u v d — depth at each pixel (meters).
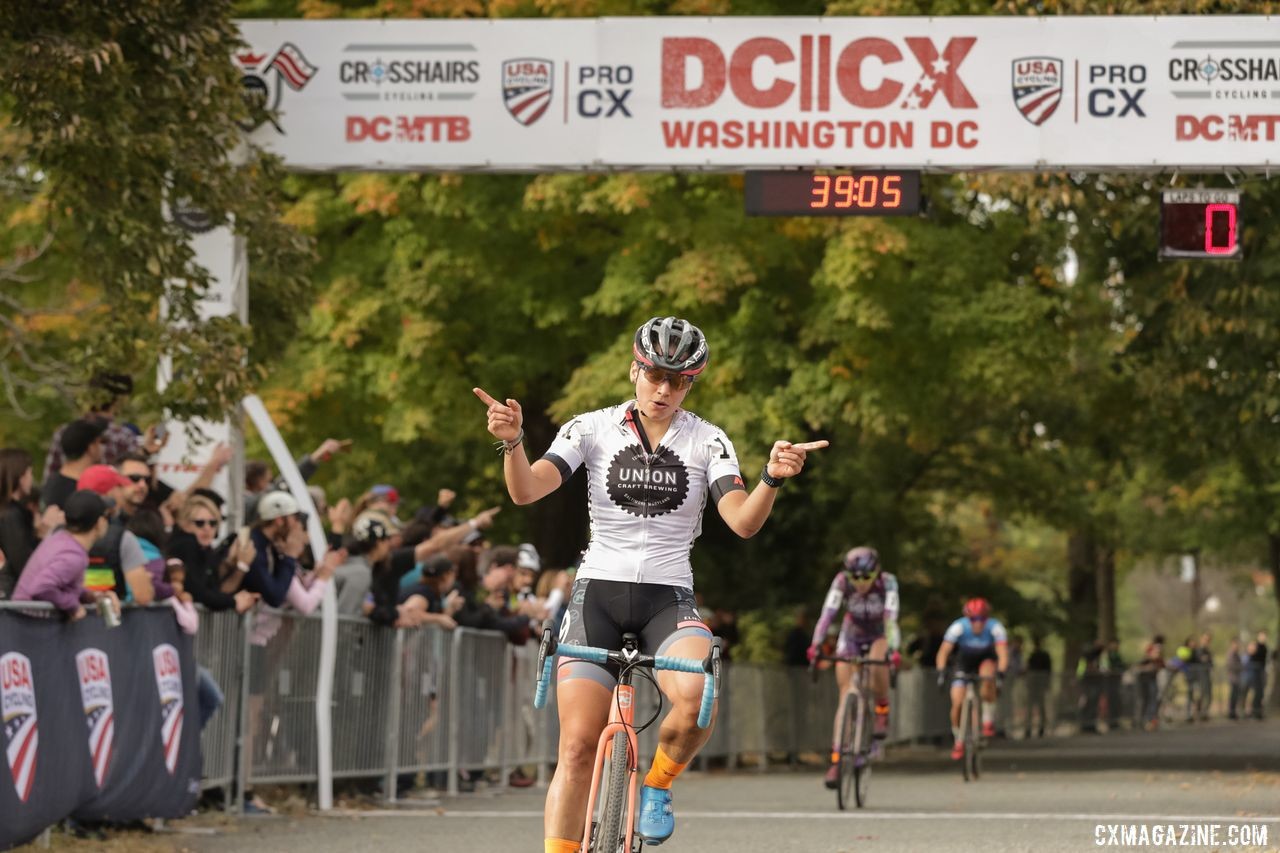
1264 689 102.00
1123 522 95.81
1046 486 75.00
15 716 17.80
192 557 22.86
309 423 45.72
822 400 42.12
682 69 32.12
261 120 30.48
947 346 42.59
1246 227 38.19
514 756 33.56
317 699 26.03
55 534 18.75
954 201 44.44
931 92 31.78
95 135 25.58
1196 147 31.59
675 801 30.48
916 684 59.31
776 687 45.94
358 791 27.77
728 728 42.19
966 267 42.38
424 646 29.52
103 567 20.23
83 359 26.59
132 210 26.66
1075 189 35.22
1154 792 31.61
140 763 20.78
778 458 13.23
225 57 27.53
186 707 22.03
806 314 42.69
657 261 43.06
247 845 21.08
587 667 13.49
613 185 40.81
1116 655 87.94
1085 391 55.50
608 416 13.91
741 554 57.31
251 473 29.11
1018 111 31.72
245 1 44.91
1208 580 191.62
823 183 31.92
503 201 43.59
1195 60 31.59
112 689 20.09
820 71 31.91
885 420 42.50
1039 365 43.00
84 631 19.47
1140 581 199.25
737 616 55.84
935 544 74.38
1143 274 41.75
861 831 23.77
